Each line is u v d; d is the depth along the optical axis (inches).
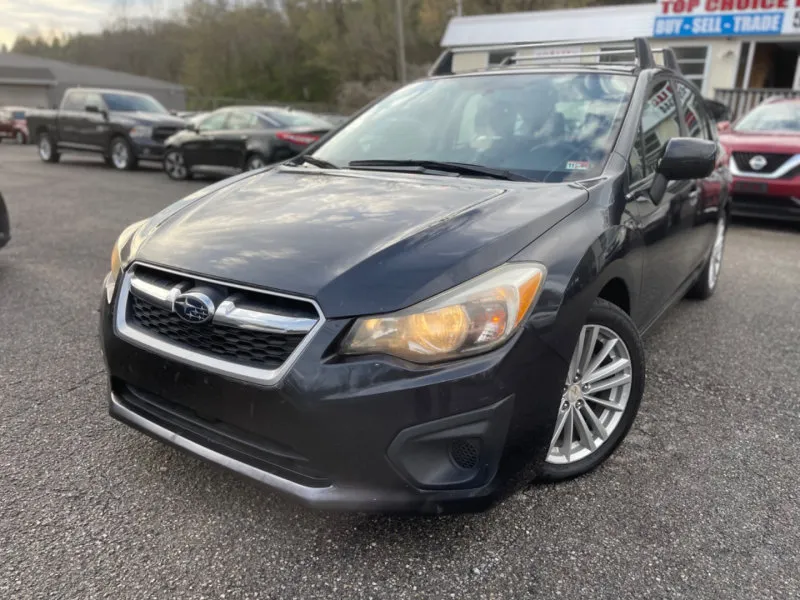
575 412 99.6
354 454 77.0
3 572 82.0
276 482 80.7
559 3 1460.4
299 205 101.3
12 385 133.3
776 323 178.1
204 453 86.3
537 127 123.7
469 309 77.3
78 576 81.8
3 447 110.0
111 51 2571.4
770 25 590.9
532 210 93.1
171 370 86.2
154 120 549.6
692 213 147.0
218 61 2231.8
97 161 656.4
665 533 91.2
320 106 1704.0
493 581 82.2
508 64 159.5
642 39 141.9
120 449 110.3
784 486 102.7
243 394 79.8
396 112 141.6
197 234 94.6
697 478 104.4
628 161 114.5
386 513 79.0
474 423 77.9
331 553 86.8
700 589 81.0
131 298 94.5
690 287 171.0
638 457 110.3
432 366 76.3
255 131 442.6
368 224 90.7
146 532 90.3
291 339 78.2
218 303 82.5
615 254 98.3
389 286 77.8
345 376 75.4
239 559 85.6
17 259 235.6
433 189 104.3
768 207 288.7
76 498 97.1
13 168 562.9
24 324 168.2
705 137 176.9
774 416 125.6
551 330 83.2
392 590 80.7
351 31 1923.0
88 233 282.7
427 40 1744.6
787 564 85.4
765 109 333.4
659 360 151.9
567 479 101.9
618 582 82.1
